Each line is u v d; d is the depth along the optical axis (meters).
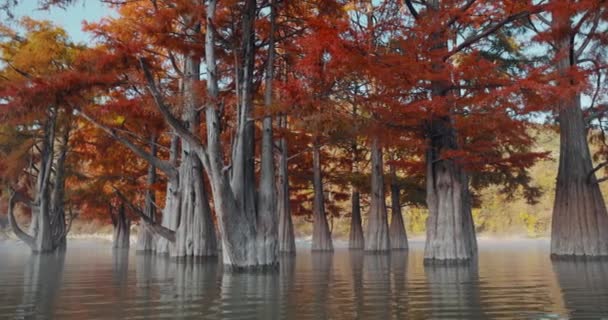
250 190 12.96
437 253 15.63
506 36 22.34
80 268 14.98
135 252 28.41
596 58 17.58
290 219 25.39
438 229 15.73
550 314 6.63
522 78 13.43
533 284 10.02
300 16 14.60
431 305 7.43
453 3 14.13
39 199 26.36
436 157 15.91
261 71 16.09
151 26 14.35
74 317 6.48
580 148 17.64
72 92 14.80
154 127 16.89
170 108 14.11
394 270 13.92
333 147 30.03
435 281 10.79
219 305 7.45
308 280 11.08
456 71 13.44
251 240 12.80
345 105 14.52
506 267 14.59
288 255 23.75
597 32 16.92
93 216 37.81
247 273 12.52
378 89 14.10
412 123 14.86
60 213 28.61
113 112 15.52
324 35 11.57
